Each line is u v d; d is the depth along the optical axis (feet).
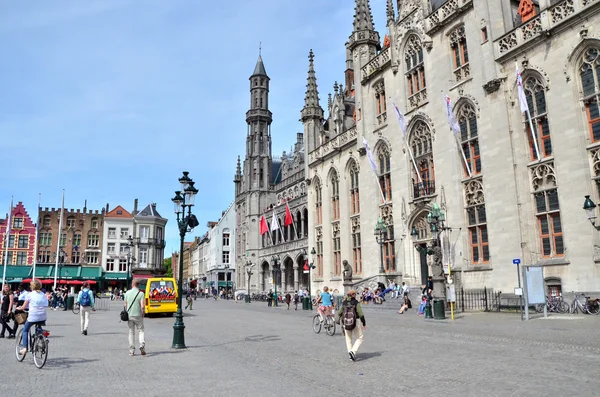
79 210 277.85
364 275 130.93
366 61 138.00
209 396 27.32
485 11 93.86
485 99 93.04
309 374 33.81
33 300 39.70
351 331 40.04
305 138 174.50
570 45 77.20
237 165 268.82
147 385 30.40
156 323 83.51
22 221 263.29
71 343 53.31
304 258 183.01
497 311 84.07
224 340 55.52
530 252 82.02
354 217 140.97
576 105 76.02
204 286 375.45
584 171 73.87
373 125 131.95
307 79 179.01
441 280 80.33
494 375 31.27
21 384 30.91
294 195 207.72
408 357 40.04
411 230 113.50
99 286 270.46
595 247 71.46
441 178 103.96
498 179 88.94
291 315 103.35
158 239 299.38
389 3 124.88
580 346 41.24
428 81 109.70
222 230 322.96
